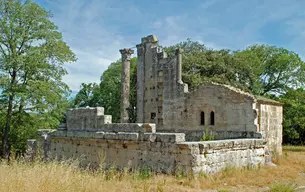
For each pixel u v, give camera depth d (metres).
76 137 22.16
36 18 33.12
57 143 24.47
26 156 23.30
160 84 33.06
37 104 33.16
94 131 21.64
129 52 37.94
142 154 17.33
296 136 43.06
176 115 27.67
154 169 16.44
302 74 53.41
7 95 31.28
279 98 52.50
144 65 35.38
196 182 13.62
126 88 37.47
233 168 16.22
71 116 24.23
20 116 33.47
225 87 23.23
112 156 19.28
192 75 39.38
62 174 12.21
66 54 35.38
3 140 32.41
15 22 32.38
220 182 14.19
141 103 34.97
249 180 14.85
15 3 32.47
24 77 33.50
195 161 14.88
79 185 11.51
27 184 10.67
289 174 16.84
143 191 12.08
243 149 18.06
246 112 21.81
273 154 22.64
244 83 43.06
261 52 57.09
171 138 15.88
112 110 56.50
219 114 23.44
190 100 26.39
